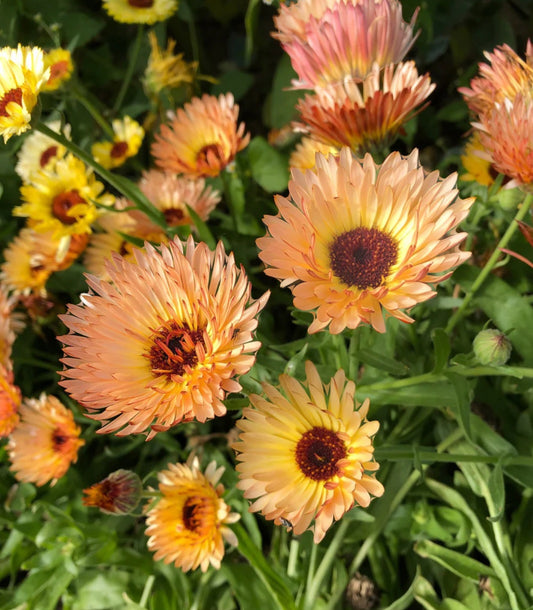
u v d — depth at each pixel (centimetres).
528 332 25
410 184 18
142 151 42
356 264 18
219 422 34
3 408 28
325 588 28
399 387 24
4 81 23
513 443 28
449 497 27
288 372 21
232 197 33
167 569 29
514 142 20
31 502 31
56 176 32
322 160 19
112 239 33
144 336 19
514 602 24
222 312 18
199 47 47
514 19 43
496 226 29
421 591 26
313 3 25
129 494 25
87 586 29
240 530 26
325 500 18
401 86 23
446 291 30
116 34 47
